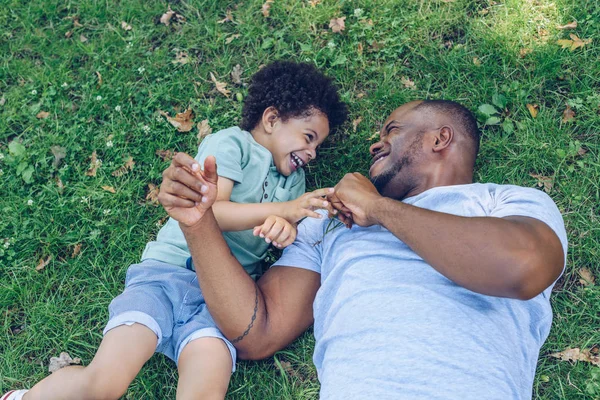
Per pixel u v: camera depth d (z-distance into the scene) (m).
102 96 3.39
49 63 3.53
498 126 3.08
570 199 2.88
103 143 3.29
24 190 3.20
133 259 3.03
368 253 2.09
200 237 2.12
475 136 2.44
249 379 2.73
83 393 2.27
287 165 2.80
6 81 3.51
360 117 3.20
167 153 3.24
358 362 1.92
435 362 1.83
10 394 2.39
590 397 2.56
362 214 2.08
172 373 2.78
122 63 3.47
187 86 3.38
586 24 3.15
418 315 1.90
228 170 2.61
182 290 2.51
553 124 3.00
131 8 3.59
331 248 2.29
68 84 3.46
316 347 2.14
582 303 2.72
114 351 2.30
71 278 3.01
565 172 2.93
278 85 2.83
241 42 3.42
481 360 1.83
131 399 2.75
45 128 3.38
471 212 2.05
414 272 1.98
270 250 2.99
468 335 1.86
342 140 3.19
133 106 3.37
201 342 2.39
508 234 1.77
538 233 1.81
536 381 2.62
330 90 2.90
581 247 2.79
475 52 3.22
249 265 2.75
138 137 3.29
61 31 3.61
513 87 3.09
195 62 3.44
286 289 2.44
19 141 3.34
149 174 3.18
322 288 2.19
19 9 3.68
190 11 3.56
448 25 3.28
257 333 2.36
